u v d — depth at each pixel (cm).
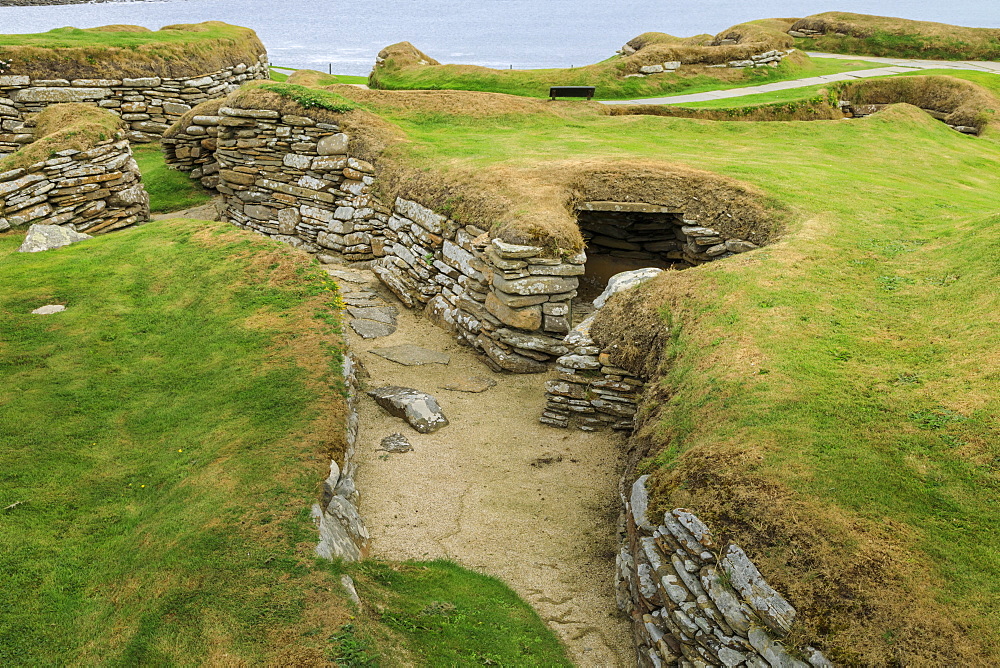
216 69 3897
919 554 700
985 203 1864
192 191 2875
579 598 941
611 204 1777
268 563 834
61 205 2191
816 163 2205
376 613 817
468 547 1030
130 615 778
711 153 2284
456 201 1803
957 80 3491
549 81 3756
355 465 1166
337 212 2244
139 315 1473
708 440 894
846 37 4956
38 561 867
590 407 1309
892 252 1407
